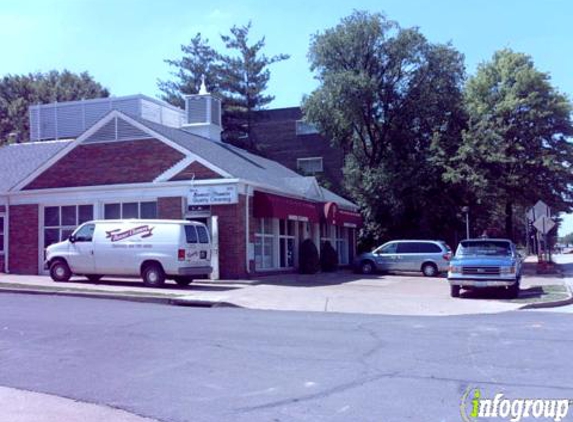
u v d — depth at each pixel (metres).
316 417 6.55
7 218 26.62
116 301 16.72
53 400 7.32
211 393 7.54
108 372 8.59
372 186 38.56
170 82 51.06
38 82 58.50
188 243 19.83
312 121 40.59
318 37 40.19
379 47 39.28
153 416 6.70
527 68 41.44
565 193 40.53
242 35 50.22
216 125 32.22
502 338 11.15
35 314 13.62
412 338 11.14
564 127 40.84
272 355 9.61
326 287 22.41
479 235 42.94
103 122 25.66
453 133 38.88
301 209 28.00
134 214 24.77
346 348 10.16
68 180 26.02
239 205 23.53
